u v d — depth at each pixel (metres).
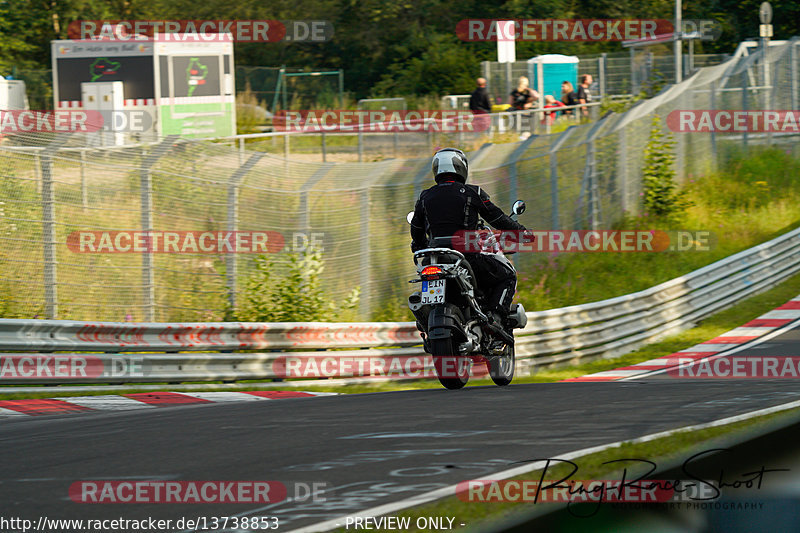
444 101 109.44
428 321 27.20
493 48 147.62
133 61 81.56
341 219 49.38
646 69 102.00
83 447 16.55
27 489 12.93
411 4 156.12
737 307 61.97
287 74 121.31
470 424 17.84
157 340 36.53
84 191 40.38
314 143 82.38
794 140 91.94
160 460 14.96
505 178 57.38
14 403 30.56
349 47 158.25
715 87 85.00
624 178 71.44
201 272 44.06
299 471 13.65
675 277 65.38
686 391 22.66
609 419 17.62
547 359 48.81
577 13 147.62
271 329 39.28
